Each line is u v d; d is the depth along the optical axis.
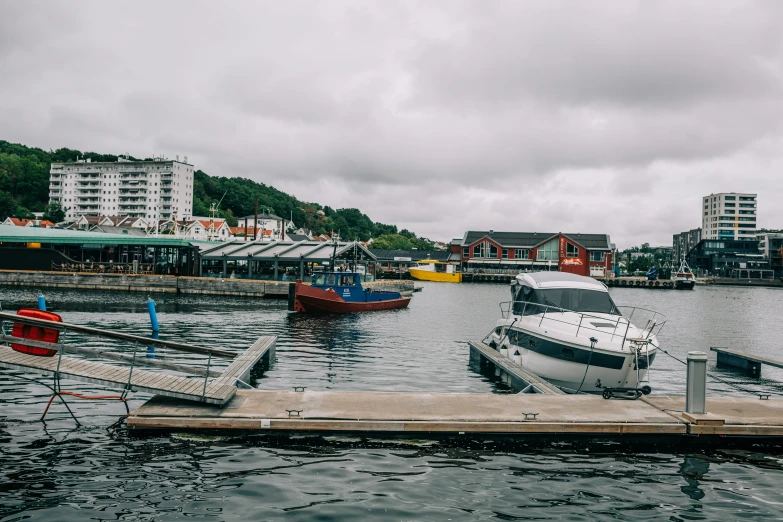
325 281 44.47
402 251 138.75
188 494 8.27
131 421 10.87
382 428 11.03
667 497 8.64
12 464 9.25
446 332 32.75
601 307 18.62
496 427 11.16
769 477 9.50
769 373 22.34
